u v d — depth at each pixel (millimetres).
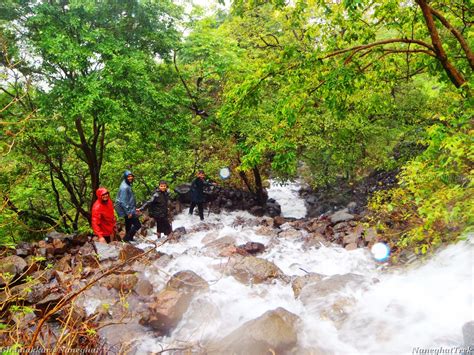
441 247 5000
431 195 4656
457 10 6672
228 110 7441
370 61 7070
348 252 6398
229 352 3488
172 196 14641
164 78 13195
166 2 11633
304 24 8586
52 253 6871
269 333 3473
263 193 17016
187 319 4176
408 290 4375
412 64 7707
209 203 15414
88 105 9172
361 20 6574
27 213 13258
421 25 6820
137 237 9156
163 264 6070
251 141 11602
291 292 4977
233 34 14398
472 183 4066
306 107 7293
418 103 10930
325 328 3928
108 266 5652
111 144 15148
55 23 10000
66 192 15680
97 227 7246
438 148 4637
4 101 9859
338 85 6520
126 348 3660
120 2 10758
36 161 11828
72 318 3912
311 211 16250
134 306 4609
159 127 11758
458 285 4156
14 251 6617
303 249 7062
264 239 8086
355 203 13094
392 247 6039
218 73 12219
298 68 6648
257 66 11297
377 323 3828
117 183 15094
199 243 8258
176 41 12164
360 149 11789
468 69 6574
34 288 4910
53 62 9906
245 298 4812
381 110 8586
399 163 11469
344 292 4516
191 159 15508
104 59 10508
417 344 3414
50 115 9680
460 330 3445
